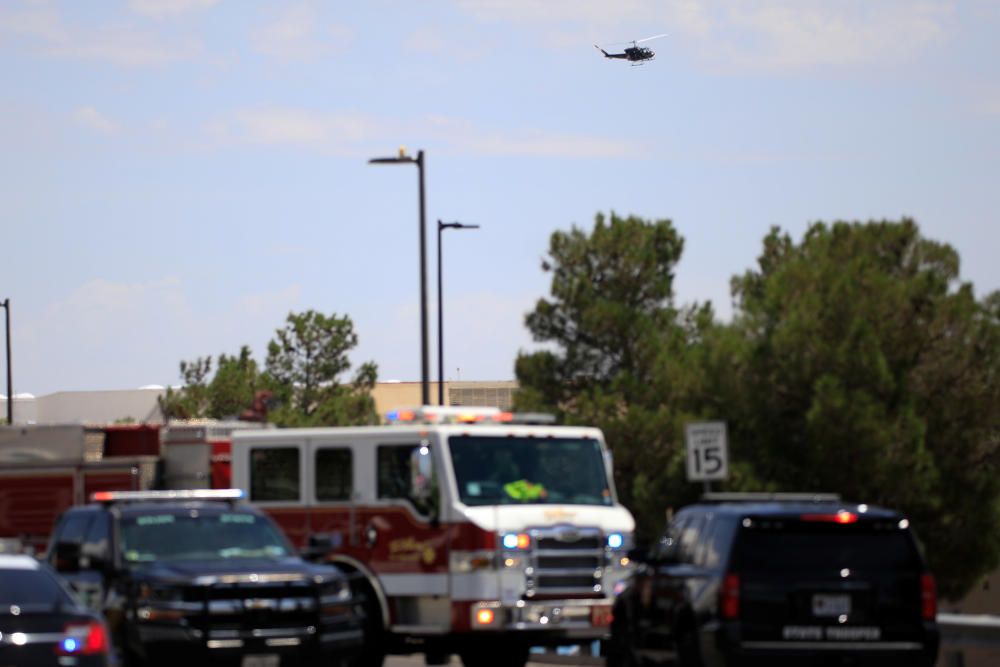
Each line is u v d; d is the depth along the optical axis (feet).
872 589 185.37
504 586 244.22
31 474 297.12
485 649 264.72
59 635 160.66
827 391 312.71
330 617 211.82
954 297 330.13
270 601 207.10
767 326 349.41
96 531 222.07
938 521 322.55
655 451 374.22
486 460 252.01
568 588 249.14
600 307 404.77
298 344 629.10
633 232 422.82
